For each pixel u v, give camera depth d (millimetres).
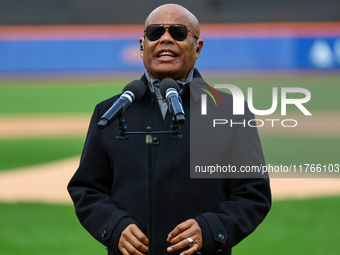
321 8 89500
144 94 8211
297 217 20234
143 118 8086
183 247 7176
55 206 22078
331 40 88750
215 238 7281
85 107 55781
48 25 89188
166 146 7902
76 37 89312
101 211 7668
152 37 8023
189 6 89062
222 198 7840
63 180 26359
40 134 40500
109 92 67500
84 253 17047
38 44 89062
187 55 8031
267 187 7867
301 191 23703
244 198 7777
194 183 7754
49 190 24609
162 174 7754
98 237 7582
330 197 22641
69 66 89562
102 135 8148
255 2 94125
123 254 7367
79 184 8219
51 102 60062
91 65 89562
